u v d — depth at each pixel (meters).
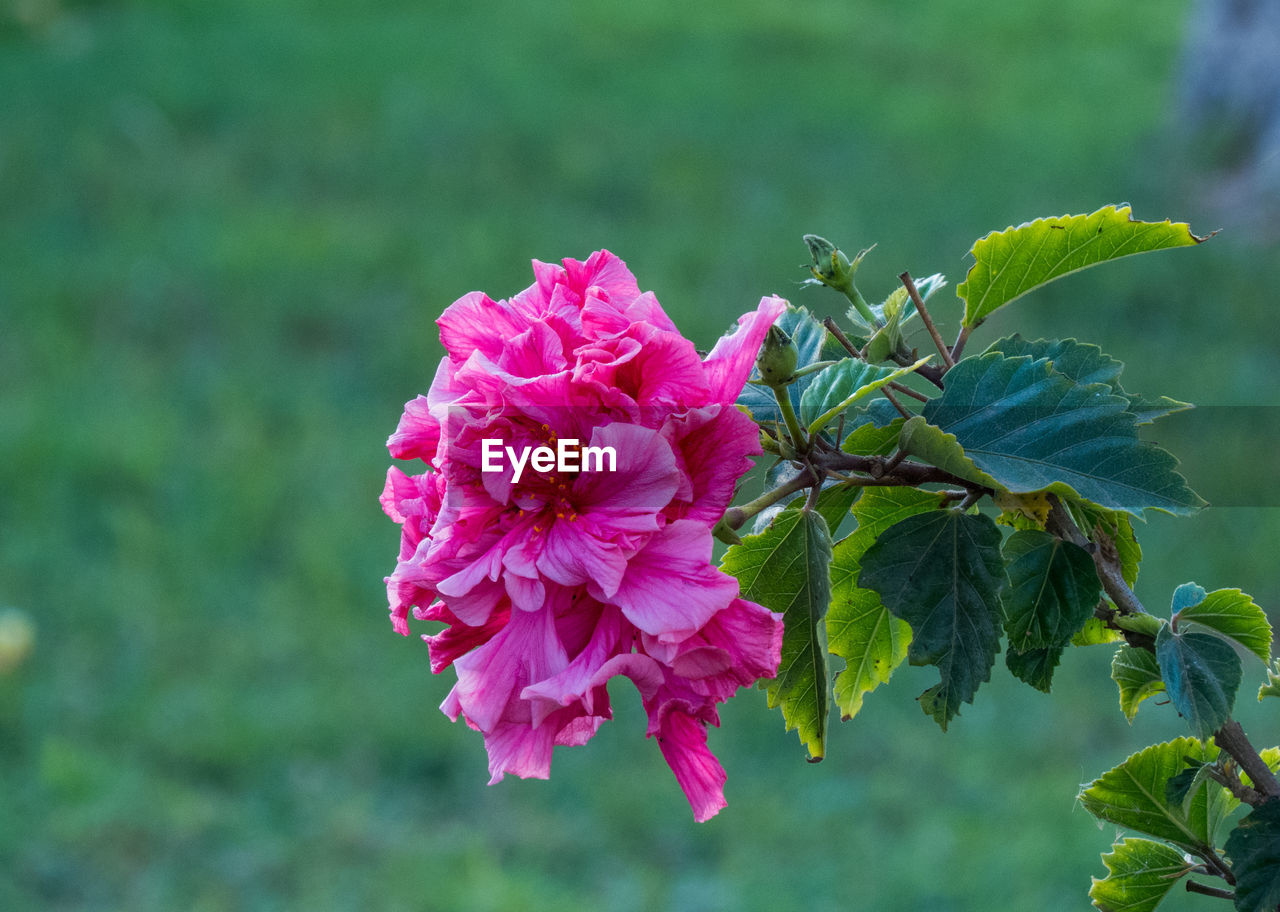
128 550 5.50
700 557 0.76
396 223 8.68
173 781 4.30
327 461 6.24
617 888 3.81
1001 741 4.38
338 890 3.79
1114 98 10.67
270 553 5.61
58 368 7.00
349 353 7.32
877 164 9.45
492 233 8.59
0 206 8.76
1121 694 0.99
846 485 0.89
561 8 13.20
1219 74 8.93
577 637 0.80
